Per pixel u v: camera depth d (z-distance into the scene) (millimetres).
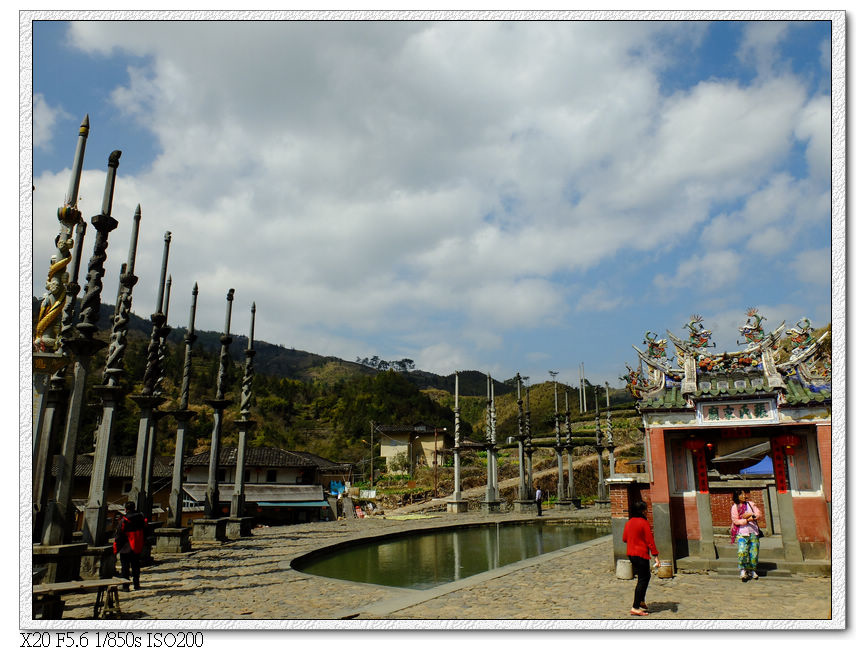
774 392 13617
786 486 13867
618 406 80188
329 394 116812
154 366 18766
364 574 16609
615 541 14523
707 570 13812
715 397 14062
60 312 13406
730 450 22578
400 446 79875
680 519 14789
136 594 12023
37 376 12930
